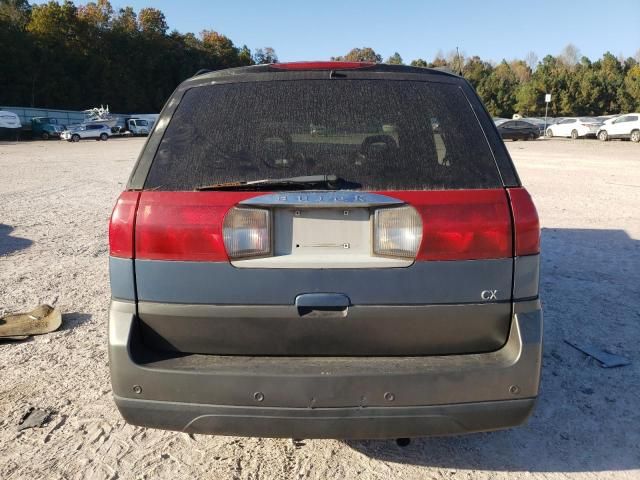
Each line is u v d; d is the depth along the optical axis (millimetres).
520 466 2873
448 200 2340
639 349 4199
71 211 10539
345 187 2346
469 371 2273
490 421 2334
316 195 2309
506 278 2348
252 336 2363
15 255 7082
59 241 7910
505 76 95750
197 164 2438
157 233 2355
